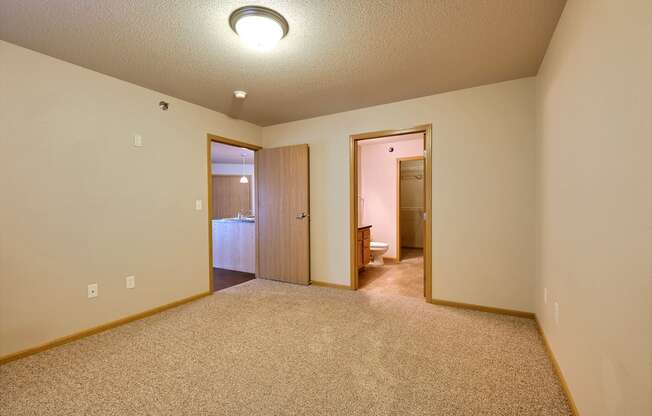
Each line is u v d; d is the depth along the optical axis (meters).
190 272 3.26
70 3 1.61
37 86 2.15
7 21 1.78
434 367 1.90
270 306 3.07
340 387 1.70
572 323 1.54
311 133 3.90
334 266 3.79
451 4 1.66
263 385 1.72
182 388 1.70
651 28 0.84
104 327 2.49
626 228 0.99
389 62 2.36
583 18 1.40
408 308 2.99
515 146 2.73
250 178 8.04
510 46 2.12
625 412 1.00
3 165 2.00
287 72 2.52
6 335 2.00
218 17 1.75
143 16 1.74
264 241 4.23
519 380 1.75
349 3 1.64
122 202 2.65
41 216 2.16
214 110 3.55
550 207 2.05
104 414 1.49
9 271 2.02
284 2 1.63
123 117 2.66
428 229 3.12
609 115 1.12
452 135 3.00
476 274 2.92
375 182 5.70
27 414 1.49
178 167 3.14
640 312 0.91
